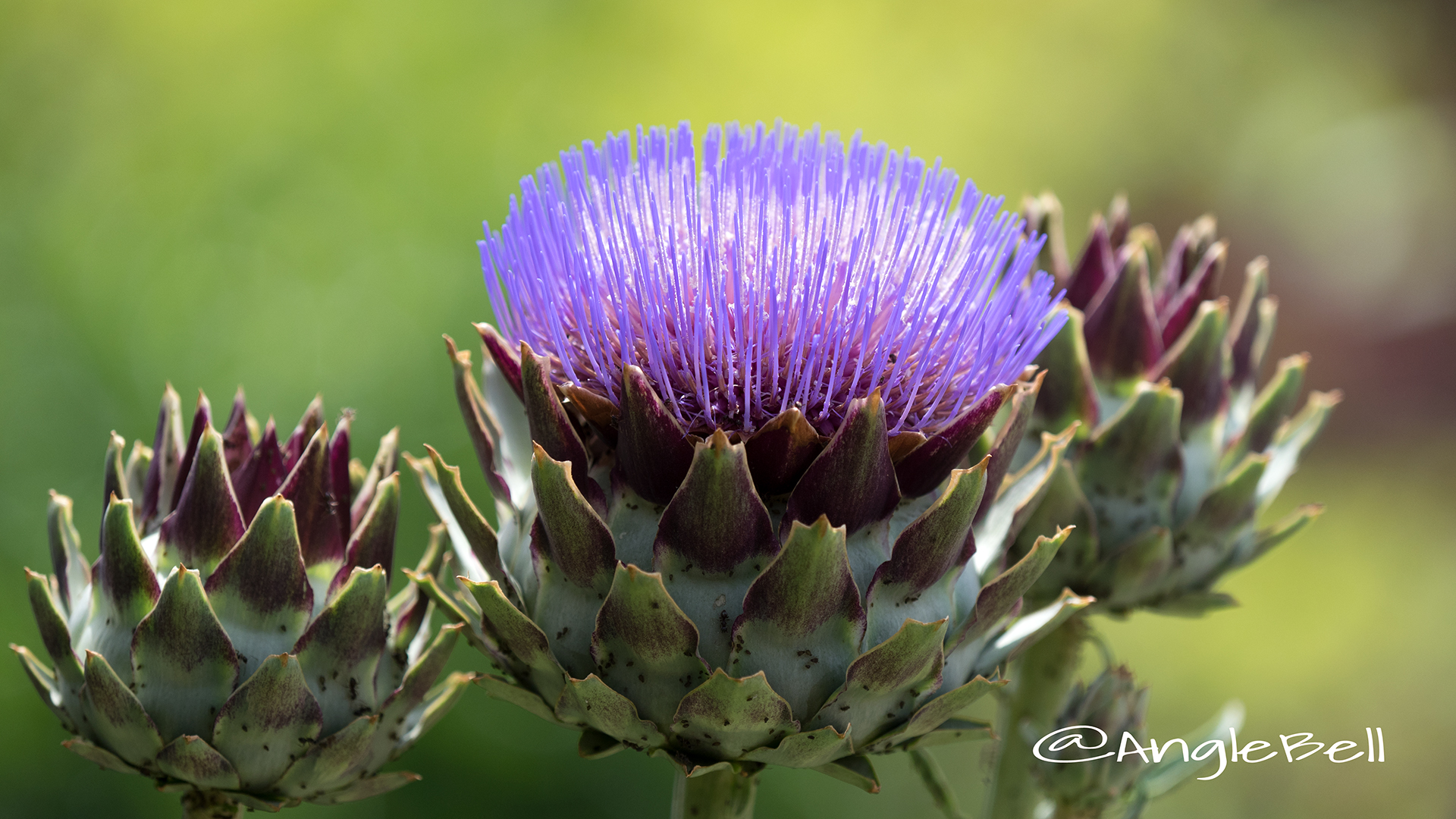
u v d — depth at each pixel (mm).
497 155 1373
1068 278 686
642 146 610
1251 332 698
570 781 1004
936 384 604
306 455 606
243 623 602
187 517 605
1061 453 637
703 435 598
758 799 1028
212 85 1391
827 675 592
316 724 601
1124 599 671
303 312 1162
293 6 1446
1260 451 687
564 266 604
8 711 982
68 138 1373
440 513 629
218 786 601
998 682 598
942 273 605
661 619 584
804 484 594
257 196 1275
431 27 1478
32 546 1037
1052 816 691
